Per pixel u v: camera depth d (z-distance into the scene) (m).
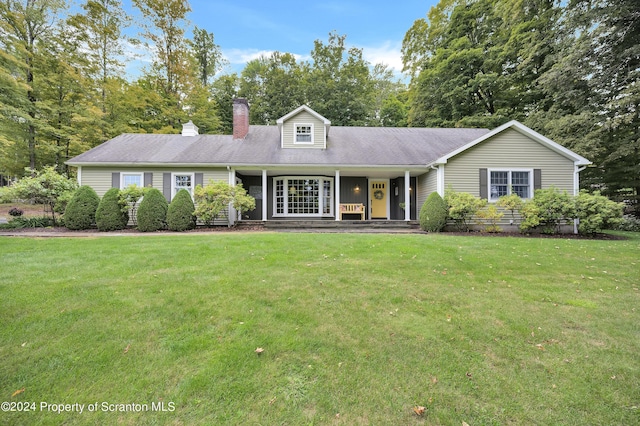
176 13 19.44
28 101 15.78
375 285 4.08
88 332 2.73
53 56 16.73
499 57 17.75
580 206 9.53
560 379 2.23
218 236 7.98
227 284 3.97
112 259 5.12
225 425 1.77
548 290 4.07
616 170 13.39
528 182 11.45
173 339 2.66
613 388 2.13
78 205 9.99
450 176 11.41
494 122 18.38
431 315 3.24
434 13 22.28
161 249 5.96
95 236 8.23
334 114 25.41
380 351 2.54
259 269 4.67
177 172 11.87
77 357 2.37
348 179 14.52
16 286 3.71
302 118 13.32
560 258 5.84
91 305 3.25
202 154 12.23
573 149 12.49
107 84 18.14
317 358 2.43
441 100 21.00
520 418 1.86
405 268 4.89
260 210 13.97
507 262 5.45
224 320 3.02
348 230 10.88
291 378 2.18
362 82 27.02
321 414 1.87
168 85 20.47
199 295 3.59
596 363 2.43
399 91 32.28
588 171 14.42
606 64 11.41
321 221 11.38
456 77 19.62
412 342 2.68
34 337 2.63
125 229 10.26
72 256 5.31
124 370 2.23
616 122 10.94
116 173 11.64
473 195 11.30
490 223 11.10
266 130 15.36
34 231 9.66
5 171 17.55
